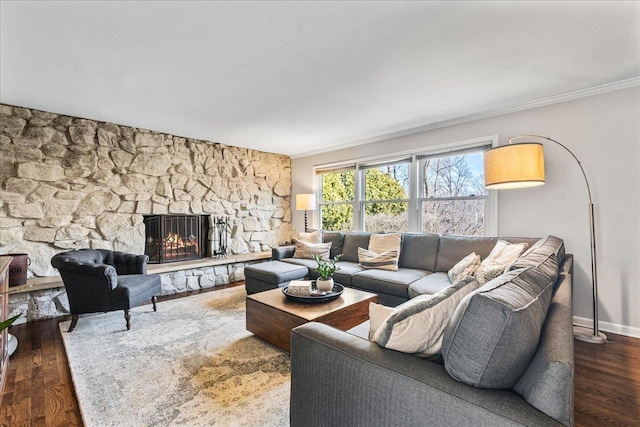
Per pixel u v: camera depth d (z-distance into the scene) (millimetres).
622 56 2252
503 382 911
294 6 1678
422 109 3361
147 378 2027
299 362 1312
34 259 3316
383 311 1345
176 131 4227
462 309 959
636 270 2666
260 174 5484
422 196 4109
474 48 2129
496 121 3418
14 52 2109
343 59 2262
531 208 3197
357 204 4828
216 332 2787
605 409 1714
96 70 2389
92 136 3689
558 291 1395
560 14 1771
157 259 4301
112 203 3846
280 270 3645
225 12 1722
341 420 1159
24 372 2139
